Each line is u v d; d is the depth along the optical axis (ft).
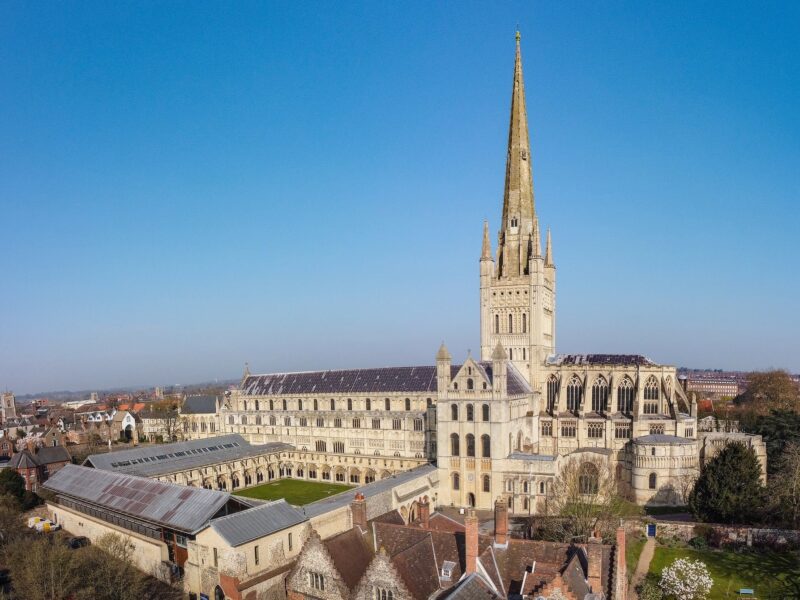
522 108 590.55
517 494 441.68
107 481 409.08
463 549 239.09
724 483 380.37
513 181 588.91
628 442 520.01
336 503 364.58
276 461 638.94
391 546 256.73
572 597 195.11
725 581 307.78
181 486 352.28
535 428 546.26
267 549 291.38
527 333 571.28
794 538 345.92
